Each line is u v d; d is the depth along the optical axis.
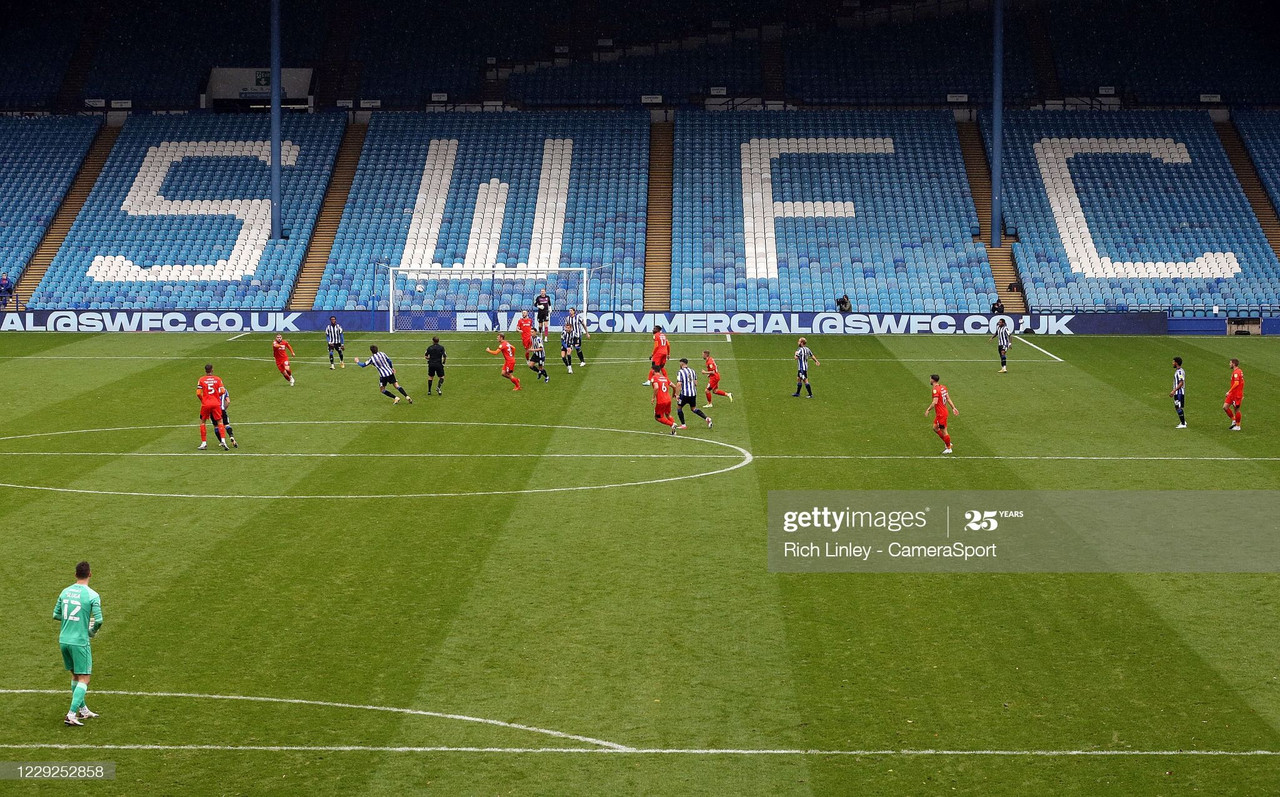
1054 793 12.74
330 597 18.52
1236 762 13.37
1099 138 63.66
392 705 14.80
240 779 13.06
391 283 53.31
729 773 13.18
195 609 17.98
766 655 16.30
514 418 32.53
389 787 12.90
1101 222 59.12
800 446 29.09
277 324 53.47
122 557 20.48
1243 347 47.34
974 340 49.50
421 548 20.97
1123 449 28.73
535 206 60.62
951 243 58.34
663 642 16.75
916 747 13.74
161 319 53.19
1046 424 31.73
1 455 28.08
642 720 14.41
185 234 59.31
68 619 14.31
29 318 52.75
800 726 14.26
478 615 17.75
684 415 32.91
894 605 18.17
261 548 20.95
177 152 63.78
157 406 34.44
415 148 63.94
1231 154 63.41
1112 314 51.75
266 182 62.12
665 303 55.91
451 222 59.78
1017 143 63.59
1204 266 56.75
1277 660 16.06
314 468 26.80
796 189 61.28
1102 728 14.17
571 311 41.62
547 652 16.39
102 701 14.92
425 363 43.19
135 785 12.95
